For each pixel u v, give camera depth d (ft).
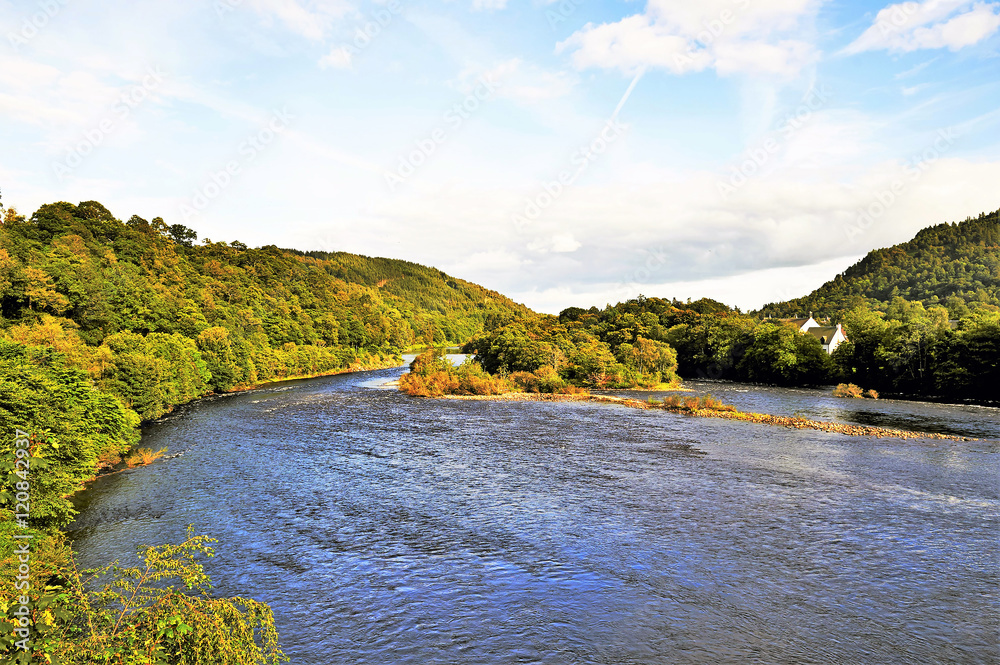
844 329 391.24
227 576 63.26
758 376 333.01
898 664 46.47
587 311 589.32
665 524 79.46
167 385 187.21
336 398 242.58
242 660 30.12
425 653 48.85
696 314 467.93
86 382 111.75
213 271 539.70
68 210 469.57
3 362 94.58
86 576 61.26
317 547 71.72
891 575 62.69
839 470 109.50
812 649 48.78
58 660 23.85
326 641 50.55
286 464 116.16
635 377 297.12
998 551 69.10
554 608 56.39
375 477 105.40
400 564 66.64
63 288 241.96
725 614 54.85
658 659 47.75
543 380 273.13
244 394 259.19
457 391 260.21
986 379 220.84
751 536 74.69
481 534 76.13
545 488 97.71
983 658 47.24
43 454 68.59
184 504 88.79
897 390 259.80
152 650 26.84
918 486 97.66
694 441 141.18
